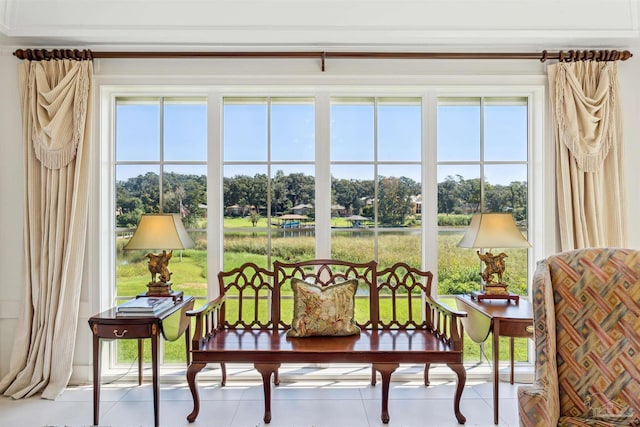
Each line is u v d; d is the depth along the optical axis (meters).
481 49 2.88
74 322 2.69
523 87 2.92
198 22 2.64
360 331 2.56
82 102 2.73
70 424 2.25
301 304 2.48
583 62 2.81
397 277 2.71
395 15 2.64
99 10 2.61
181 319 2.53
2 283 2.79
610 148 2.77
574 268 1.69
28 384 2.64
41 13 2.60
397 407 2.44
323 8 2.63
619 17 2.64
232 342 2.36
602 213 2.75
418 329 2.65
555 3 2.63
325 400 2.54
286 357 2.21
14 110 2.81
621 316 1.59
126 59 2.85
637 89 2.89
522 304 2.54
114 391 2.67
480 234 2.57
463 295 2.80
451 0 2.62
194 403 2.27
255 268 2.72
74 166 2.73
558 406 1.54
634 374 1.53
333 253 3.01
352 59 2.88
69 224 2.68
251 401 2.53
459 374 2.21
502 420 2.29
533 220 3.02
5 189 2.80
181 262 3.01
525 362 3.03
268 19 2.64
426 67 2.88
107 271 2.92
